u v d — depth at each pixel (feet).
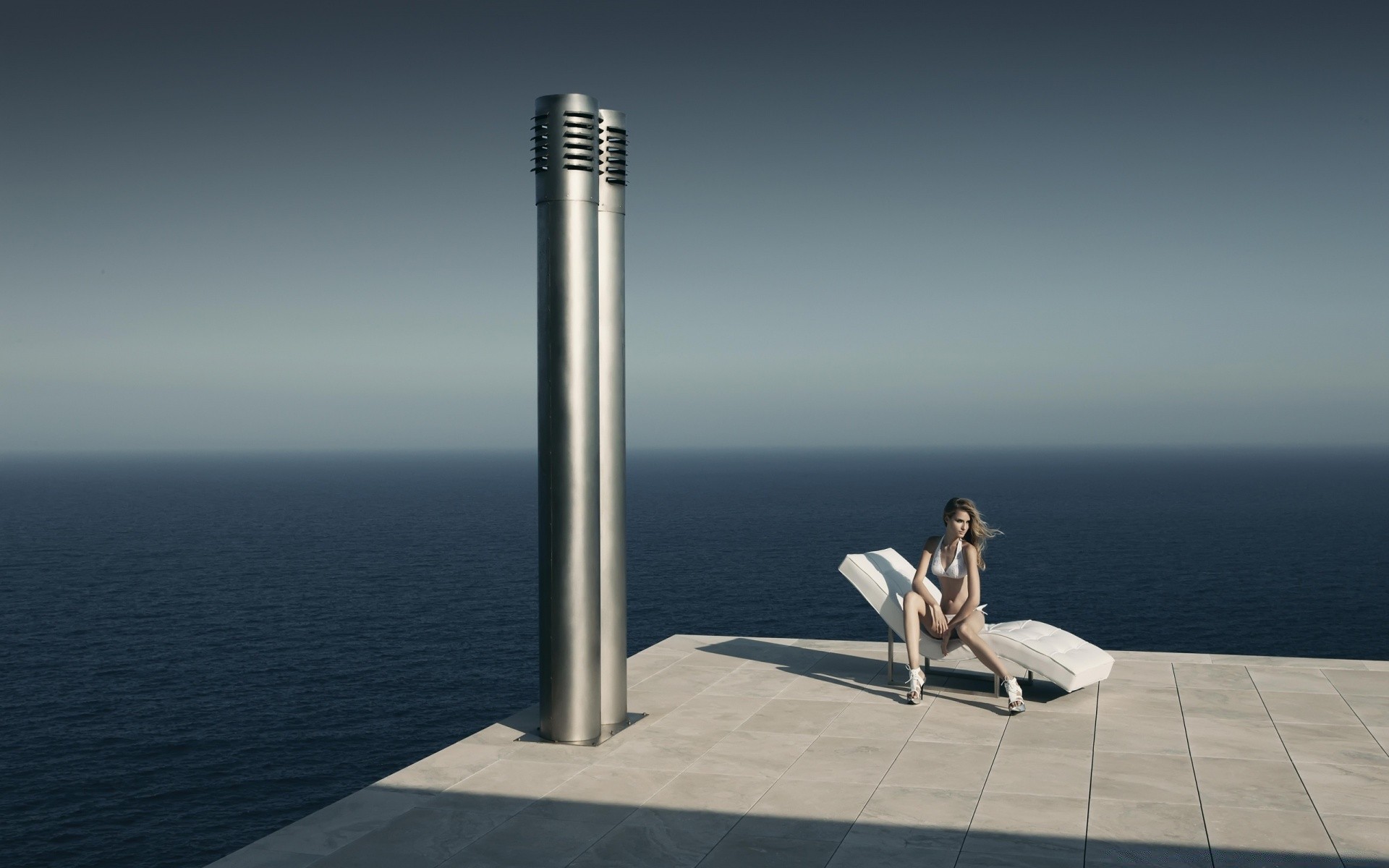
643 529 332.60
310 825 14.49
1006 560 252.62
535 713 20.88
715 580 213.87
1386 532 318.45
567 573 18.38
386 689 131.75
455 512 440.04
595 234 18.13
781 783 16.39
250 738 112.68
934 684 23.27
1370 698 21.72
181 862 81.05
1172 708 21.01
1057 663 20.56
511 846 13.75
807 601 186.50
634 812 15.08
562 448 18.20
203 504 509.35
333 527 371.97
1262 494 513.04
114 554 292.61
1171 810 14.99
